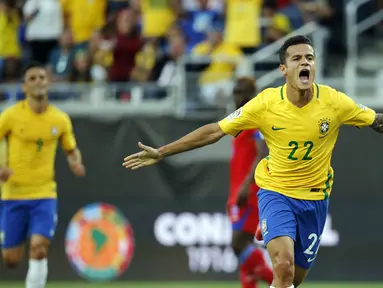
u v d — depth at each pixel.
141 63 50.66
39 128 32.91
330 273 44.25
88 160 45.31
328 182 25.11
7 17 52.66
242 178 33.19
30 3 55.25
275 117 24.20
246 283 33.12
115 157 45.25
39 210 32.84
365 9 55.88
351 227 44.34
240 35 51.38
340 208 44.41
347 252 44.28
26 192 32.91
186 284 43.94
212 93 47.75
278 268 23.86
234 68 48.84
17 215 33.06
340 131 44.72
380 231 44.28
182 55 50.72
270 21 51.84
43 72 32.97
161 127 45.56
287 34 51.28
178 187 44.84
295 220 24.81
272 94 24.39
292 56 23.64
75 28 53.22
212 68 48.69
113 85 49.19
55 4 54.56
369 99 47.75
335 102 24.09
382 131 24.56
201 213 44.59
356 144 44.59
